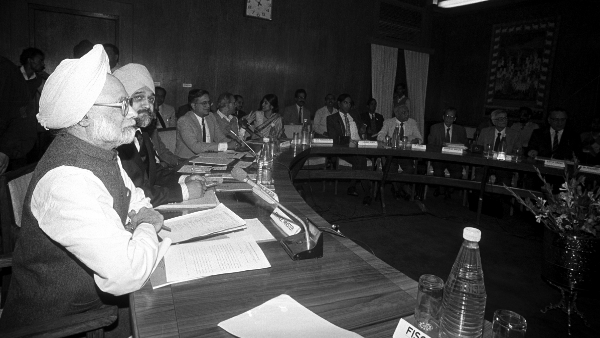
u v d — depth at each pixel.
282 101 7.15
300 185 4.91
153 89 2.16
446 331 0.90
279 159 3.38
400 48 8.14
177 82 6.18
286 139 4.79
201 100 3.87
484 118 8.17
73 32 5.40
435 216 4.72
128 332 1.30
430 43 8.65
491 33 7.97
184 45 6.15
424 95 8.62
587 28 6.61
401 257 3.40
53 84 1.08
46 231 1.03
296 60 7.18
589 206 2.17
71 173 1.07
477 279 0.96
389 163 4.58
